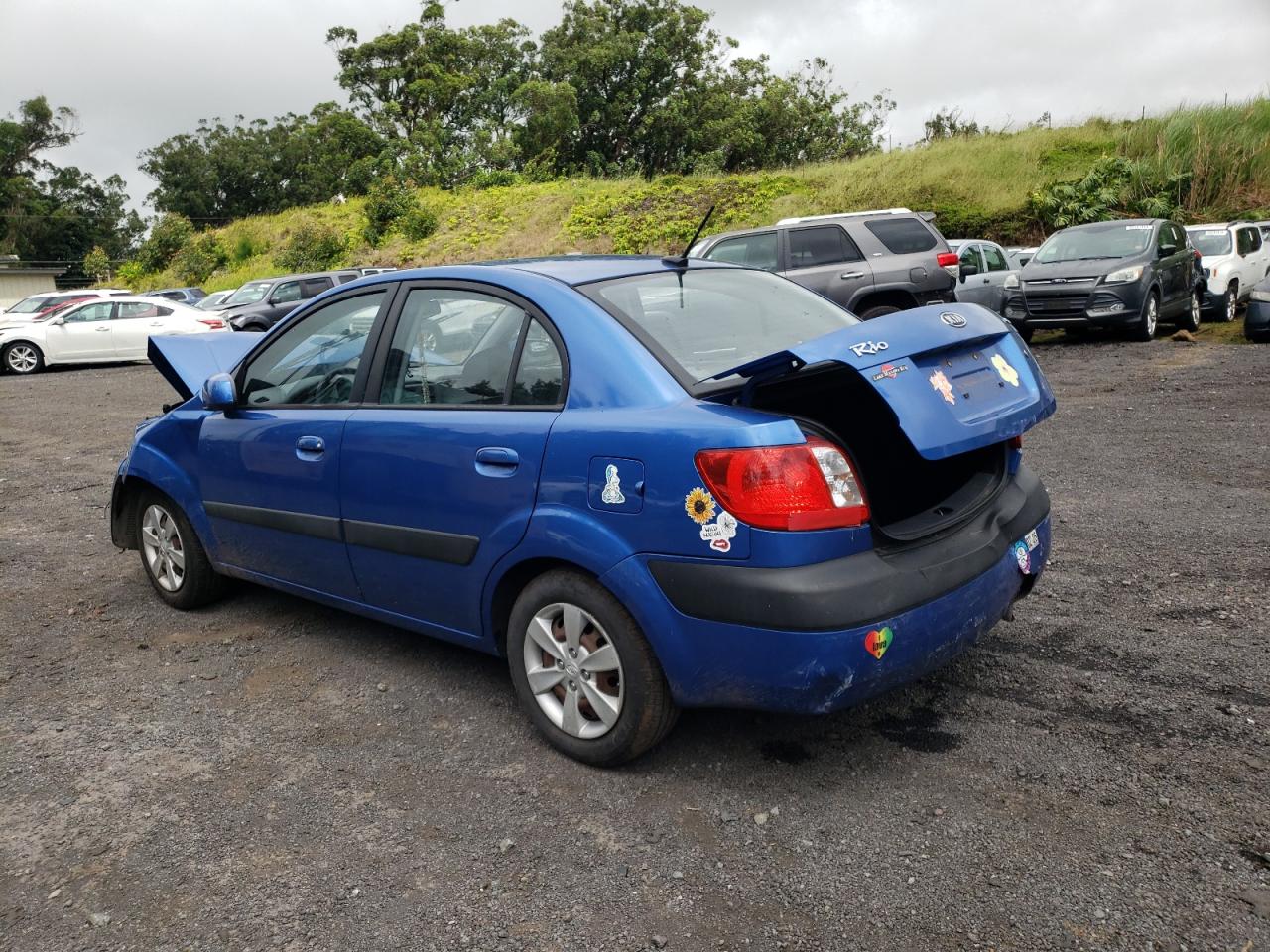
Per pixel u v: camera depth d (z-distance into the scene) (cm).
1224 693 343
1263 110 2459
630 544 288
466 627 350
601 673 311
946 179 2711
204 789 314
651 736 303
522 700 334
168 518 480
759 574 266
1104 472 669
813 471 269
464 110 5578
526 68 5709
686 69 5309
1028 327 1430
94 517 696
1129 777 293
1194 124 2481
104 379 1789
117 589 528
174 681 402
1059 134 2831
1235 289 1680
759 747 326
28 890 265
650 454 283
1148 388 1009
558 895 254
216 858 277
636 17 5188
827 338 278
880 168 2891
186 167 7562
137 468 480
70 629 468
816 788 298
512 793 305
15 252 7756
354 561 382
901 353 277
